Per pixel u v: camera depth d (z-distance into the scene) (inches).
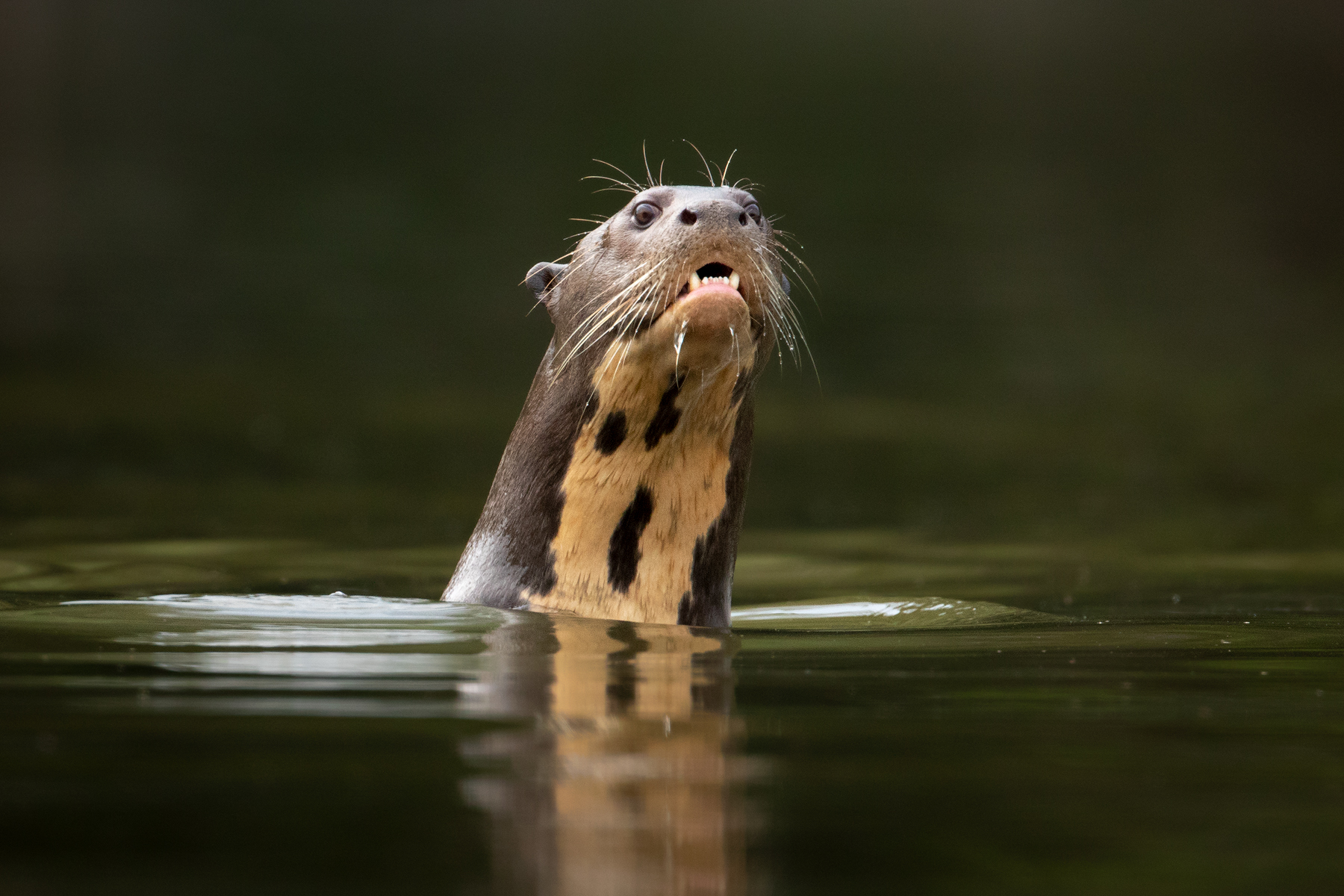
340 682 406.6
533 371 1748.3
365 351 1829.5
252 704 372.2
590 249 633.0
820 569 875.4
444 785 290.0
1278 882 238.7
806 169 3193.9
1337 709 385.4
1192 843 259.9
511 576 614.5
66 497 1074.1
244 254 2488.9
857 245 2566.4
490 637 503.8
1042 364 1824.6
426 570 818.8
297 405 1517.0
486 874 237.3
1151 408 1595.7
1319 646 516.4
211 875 235.6
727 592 625.9
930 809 279.6
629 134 3440.0
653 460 598.2
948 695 402.6
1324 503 1120.8
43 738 331.3
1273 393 1686.8
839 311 2070.6
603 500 601.9
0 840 254.2
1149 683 427.2
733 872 241.4
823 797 287.6
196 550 868.6
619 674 429.1
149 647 470.3
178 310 2023.9
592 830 261.7
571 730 343.3
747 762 315.6
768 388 1702.8
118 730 339.3
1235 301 2299.5
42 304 1996.8
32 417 1407.5
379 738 332.8
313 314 2048.5
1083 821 272.7
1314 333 2065.7
